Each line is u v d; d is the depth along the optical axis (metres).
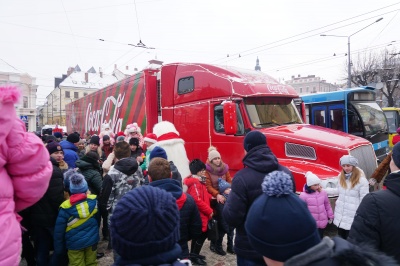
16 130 2.06
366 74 32.91
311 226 1.51
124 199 1.59
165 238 1.54
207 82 7.46
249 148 3.03
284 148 6.24
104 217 5.94
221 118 7.13
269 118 7.06
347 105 11.03
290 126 6.95
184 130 7.92
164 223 1.54
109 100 11.65
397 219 2.17
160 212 1.54
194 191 4.50
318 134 6.30
